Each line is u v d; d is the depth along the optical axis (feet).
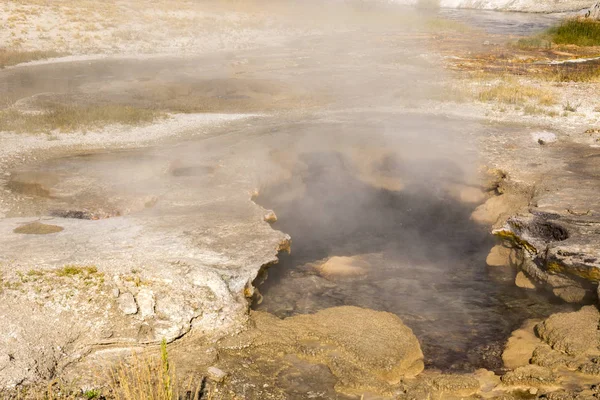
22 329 18.44
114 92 58.75
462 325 22.44
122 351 18.57
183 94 58.75
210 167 35.12
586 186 30.91
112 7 112.57
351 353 18.95
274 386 17.49
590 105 51.21
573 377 17.63
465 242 30.53
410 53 83.15
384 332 20.20
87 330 18.97
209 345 19.13
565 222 26.00
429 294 25.14
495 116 48.24
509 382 17.66
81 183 31.78
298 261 28.55
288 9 135.85
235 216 26.99
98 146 39.58
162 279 20.86
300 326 20.44
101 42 89.66
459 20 126.00
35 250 22.81
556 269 23.26
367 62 76.43
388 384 17.65
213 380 17.60
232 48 91.71
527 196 31.53
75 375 17.54
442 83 60.64
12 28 90.43
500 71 68.18
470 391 17.35
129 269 21.31
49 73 69.62
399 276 26.91
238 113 49.80
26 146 39.04
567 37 91.35
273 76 67.46
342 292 25.13
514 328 22.09
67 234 24.70
